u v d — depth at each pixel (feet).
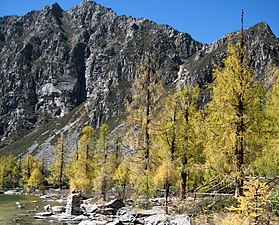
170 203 87.04
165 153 91.91
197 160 89.45
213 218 57.98
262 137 56.90
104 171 141.49
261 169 60.03
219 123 56.80
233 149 56.08
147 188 84.12
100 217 89.51
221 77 56.95
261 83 57.47
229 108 56.18
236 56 57.47
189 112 91.25
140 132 85.46
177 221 60.18
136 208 87.51
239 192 55.77
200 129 60.64
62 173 235.20
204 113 62.49
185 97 92.02
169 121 90.68
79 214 98.63
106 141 149.89
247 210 41.22
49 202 155.43
